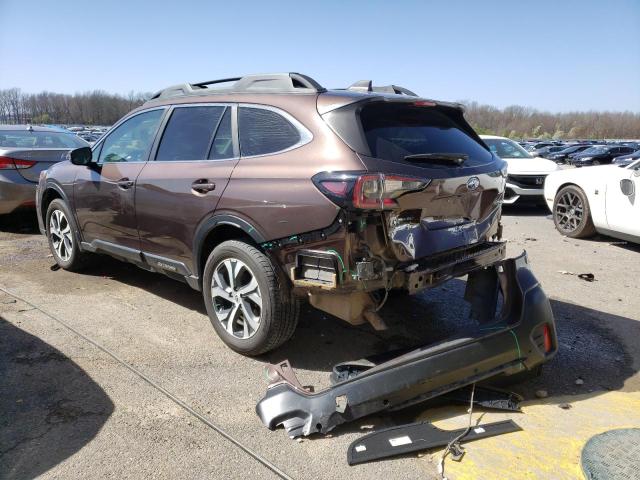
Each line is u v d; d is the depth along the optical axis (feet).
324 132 10.27
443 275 10.48
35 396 10.02
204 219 11.91
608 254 22.38
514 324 10.25
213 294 12.17
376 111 10.71
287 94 11.32
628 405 10.18
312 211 9.82
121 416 9.46
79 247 17.20
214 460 8.33
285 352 12.34
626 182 22.39
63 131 29.27
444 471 8.09
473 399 9.95
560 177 26.40
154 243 13.65
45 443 8.61
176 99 13.87
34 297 15.61
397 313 14.94
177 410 9.73
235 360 11.80
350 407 9.07
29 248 21.81
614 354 12.52
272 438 8.96
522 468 8.16
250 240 11.57
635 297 16.65
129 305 15.15
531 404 10.18
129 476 7.90
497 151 36.94
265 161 10.96
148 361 11.64
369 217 9.45
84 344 12.39
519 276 10.75
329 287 9.84
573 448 8.66
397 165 9.81
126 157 14.83
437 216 10.50
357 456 8.38
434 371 9.41
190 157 12.80
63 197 17.13
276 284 10.85
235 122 11.97
